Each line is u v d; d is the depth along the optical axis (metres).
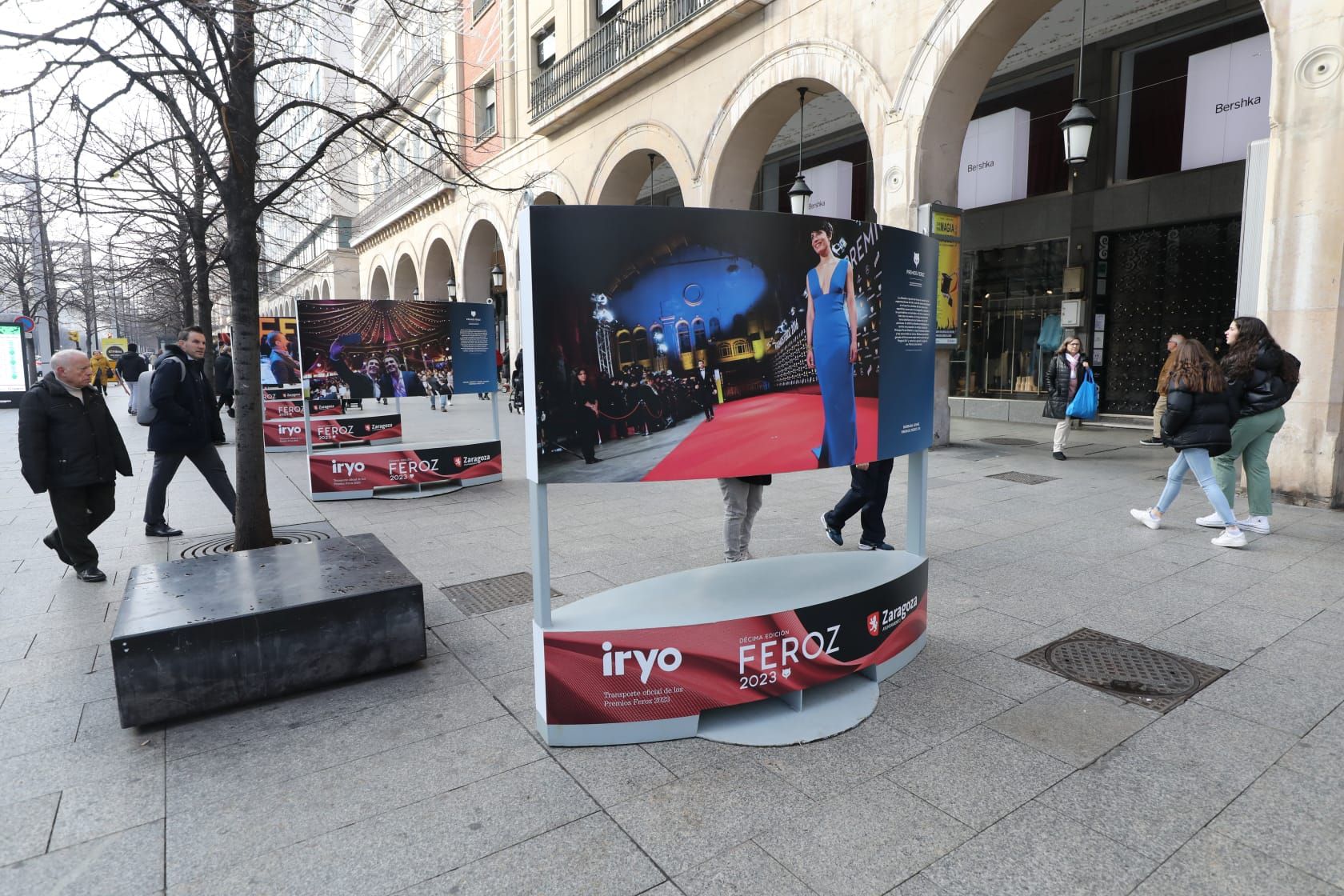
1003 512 6.99
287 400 15.00
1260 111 10.70
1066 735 3.05
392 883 2.24
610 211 2.84
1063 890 2.19
